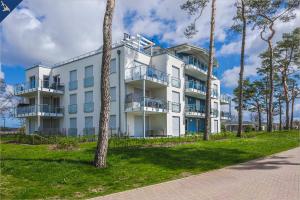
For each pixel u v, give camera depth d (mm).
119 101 26984
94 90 29172
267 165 11305
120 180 8711
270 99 33812
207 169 10539
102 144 10188
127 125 26938
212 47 21609
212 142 19047
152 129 30312
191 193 7121
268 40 33625
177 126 31297
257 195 6754
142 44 32281
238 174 9523
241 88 26016
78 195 7176
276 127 54156
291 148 17922
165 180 8805
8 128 41969
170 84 30625
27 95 35375
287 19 30891
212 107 39844
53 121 33719
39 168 9719
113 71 27672
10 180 8531
